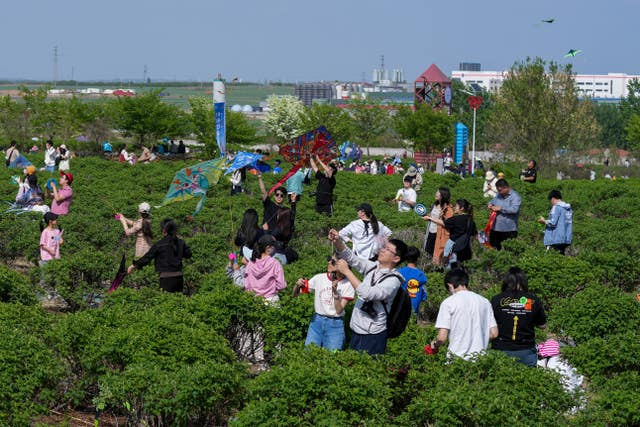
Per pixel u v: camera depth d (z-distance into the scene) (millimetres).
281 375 7801
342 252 9508
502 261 16359
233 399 8430
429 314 14672
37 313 10258
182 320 10047
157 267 12812
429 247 16359
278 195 16094
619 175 62625
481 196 31766
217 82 33531
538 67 54750
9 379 8164
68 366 9492
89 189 28391
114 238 18969
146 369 8367
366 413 7496
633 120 76562
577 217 25828
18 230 18672
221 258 16641
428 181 37312
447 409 7496
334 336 9977
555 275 15219
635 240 20406
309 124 71312
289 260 15273
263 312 11188
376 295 8891
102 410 8891
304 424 7398
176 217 22703
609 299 12148
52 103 65000
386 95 167875
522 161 54969
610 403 8555
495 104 57438
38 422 8352
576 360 10133
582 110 55094
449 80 74812
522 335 9320
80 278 14266
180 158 59500
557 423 7840
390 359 8773
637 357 9906
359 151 63969
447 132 68188
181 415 7949
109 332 9344
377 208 25062
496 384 8016
